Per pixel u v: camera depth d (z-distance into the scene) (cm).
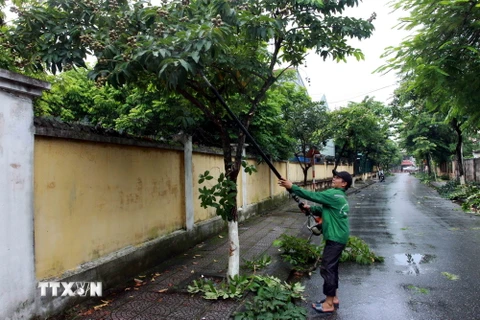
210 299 397
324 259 389
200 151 724
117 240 461
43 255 345
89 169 414
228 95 527
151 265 520
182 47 335
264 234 778
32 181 329
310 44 496
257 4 462
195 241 673
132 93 884
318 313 383
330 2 475
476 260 581
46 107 600
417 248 670
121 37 379
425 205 1389
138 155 514
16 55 406
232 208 442
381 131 1859
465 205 1226
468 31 502
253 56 495
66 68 390
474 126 745
